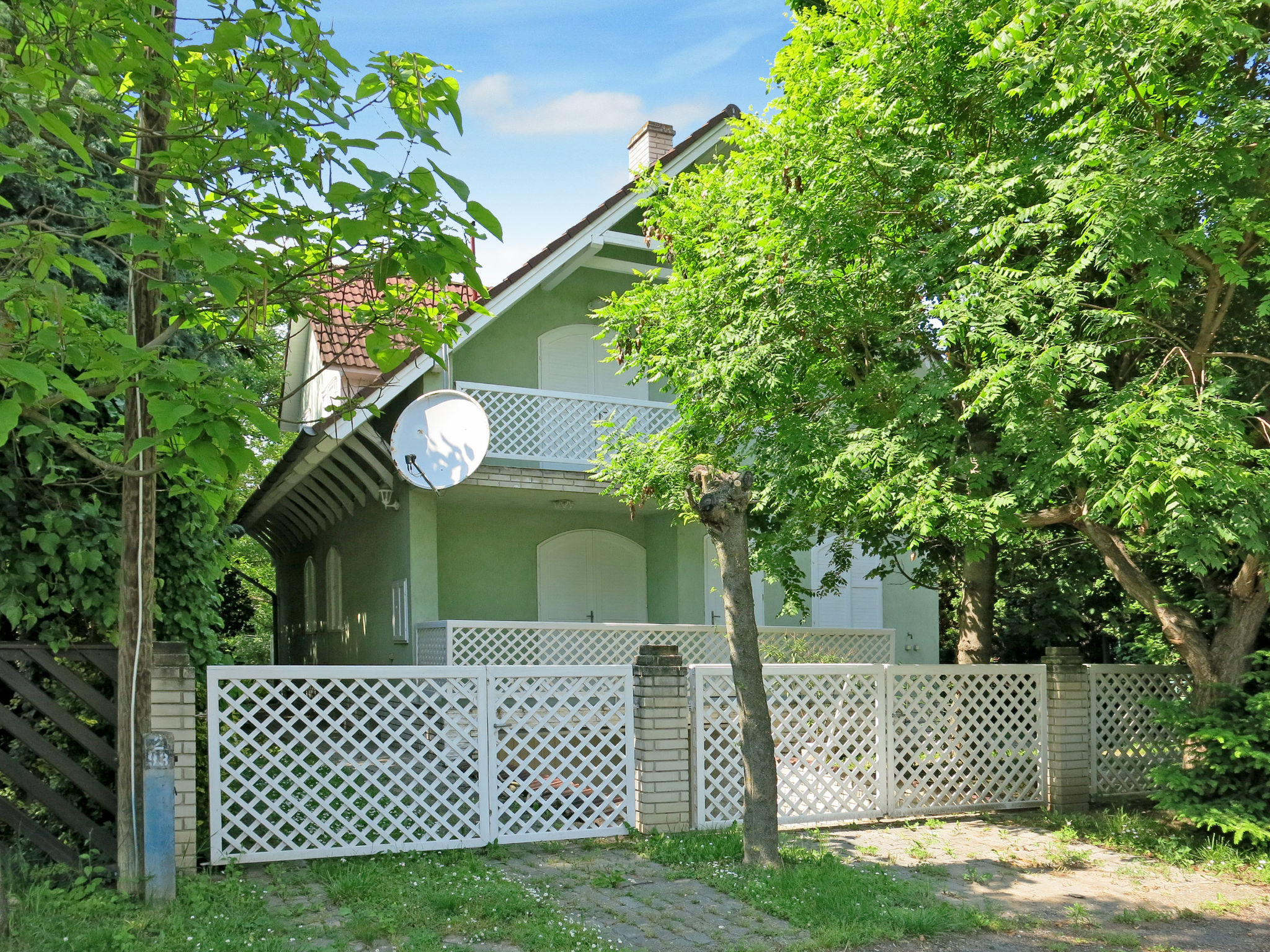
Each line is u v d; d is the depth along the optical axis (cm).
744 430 1143
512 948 552
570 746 844
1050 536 1370
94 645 683
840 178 907
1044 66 768
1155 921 648
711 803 870
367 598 1706
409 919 590
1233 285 795
